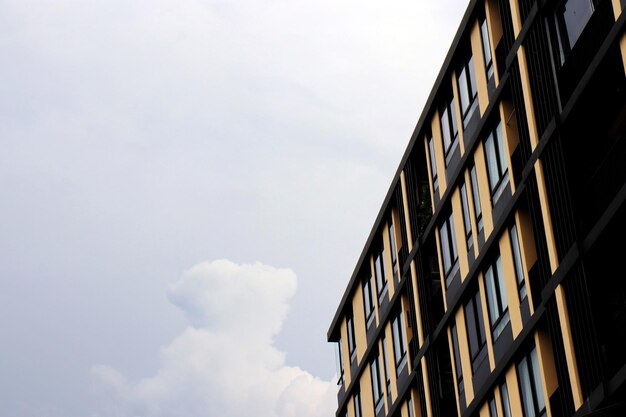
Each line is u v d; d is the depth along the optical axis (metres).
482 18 41.22
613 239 30.67
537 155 34.56
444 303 43.69
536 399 34.78
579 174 33.06
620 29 30.77
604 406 29.89
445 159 44.72
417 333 46.62
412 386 47.03
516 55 36.94
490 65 40.34
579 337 31.30
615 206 29.92
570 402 31.48
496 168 39.38
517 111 36.53
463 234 42.16
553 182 33.53
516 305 36.75
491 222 39.34
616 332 30.67
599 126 33.28
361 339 54.47
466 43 42.66
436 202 45.44
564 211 32.72
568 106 32.94
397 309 49.59
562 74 34.00
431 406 44.59
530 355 35.38
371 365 52.91
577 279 31.61
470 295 40.94
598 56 31.42
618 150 31.20
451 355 42.44
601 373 30.02
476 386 39.72
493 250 39.00
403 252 48.81
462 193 42.66
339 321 58.28
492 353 38.44
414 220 47.81
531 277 35.81
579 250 31.48
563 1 34.47
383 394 50.75
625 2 30.97
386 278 51.25
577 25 33.59
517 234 36.94
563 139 33.34
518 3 37.31
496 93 39.16
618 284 31.89
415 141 48.00
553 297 32.84
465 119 42.56
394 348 49.75
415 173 48.66
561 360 32.12
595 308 30.89
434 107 46.03
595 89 32.06
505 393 37.16
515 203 36.88
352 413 55.56
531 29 35.84
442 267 44.22
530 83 35.84
